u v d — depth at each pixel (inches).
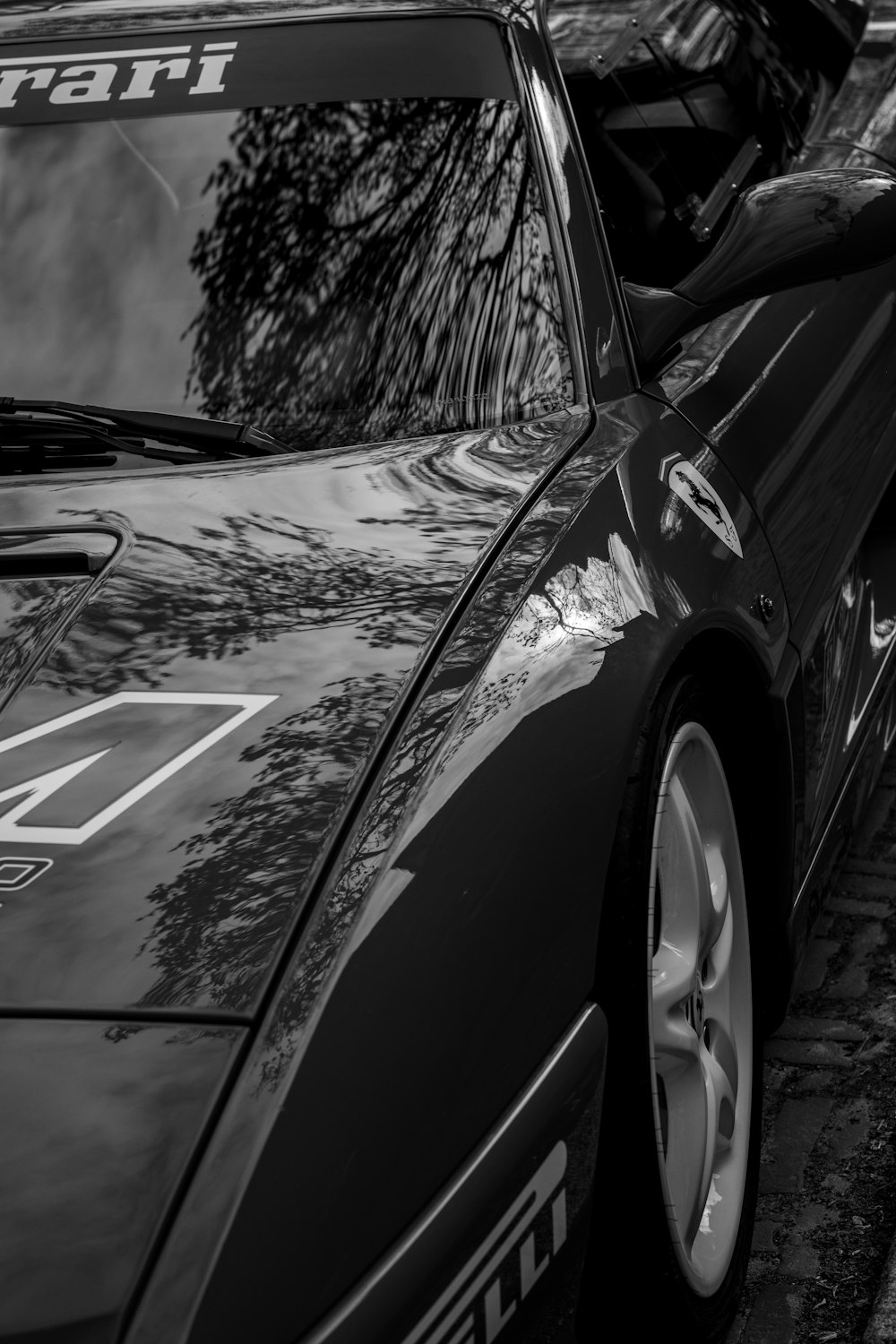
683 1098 66.1
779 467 85.3
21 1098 39.9
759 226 83.0
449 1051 45.0
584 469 68.1
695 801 70.2
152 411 76.9
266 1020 41.8
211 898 45.4
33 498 69.4
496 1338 44.9
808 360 95.5
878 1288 70.2
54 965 43.6
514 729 53.4
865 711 98.5
